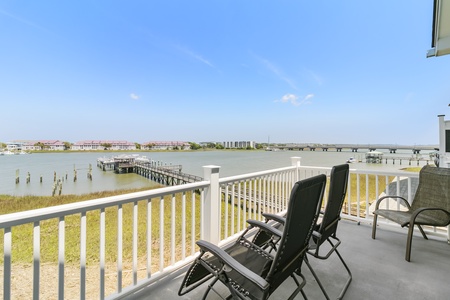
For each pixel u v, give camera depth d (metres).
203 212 2.41
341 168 1.97
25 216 1.18
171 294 1.81
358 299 1.77
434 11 3.23
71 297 3.40
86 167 41.81
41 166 41.00
